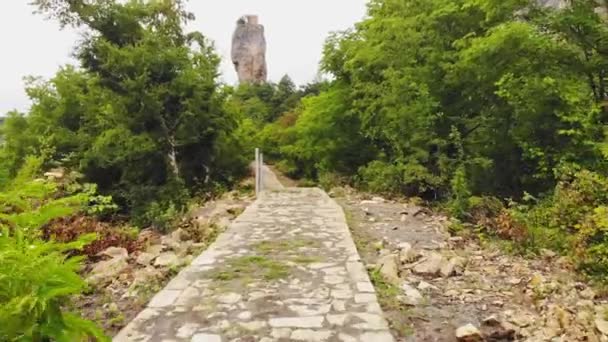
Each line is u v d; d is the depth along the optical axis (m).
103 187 17.61
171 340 3.52
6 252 1.83
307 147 22.45
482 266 6.04
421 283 5.16
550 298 4.75
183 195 16.19
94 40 17.48
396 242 7.27
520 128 12.13
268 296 4.49
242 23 74.81
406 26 15.65
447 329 4.04
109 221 13.22
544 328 4.04
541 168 11.62
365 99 17.77
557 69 11.28
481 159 13.05
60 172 7.96
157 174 18.03
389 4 17.02
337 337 3.56
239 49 73.00
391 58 16.02
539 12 11.74
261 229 7.88
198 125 19.17
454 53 14.35
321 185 19.09
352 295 4.52
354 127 20.66
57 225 6.32
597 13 10.53
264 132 35.31
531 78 11.15
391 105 15.51
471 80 13.72
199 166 20.59
